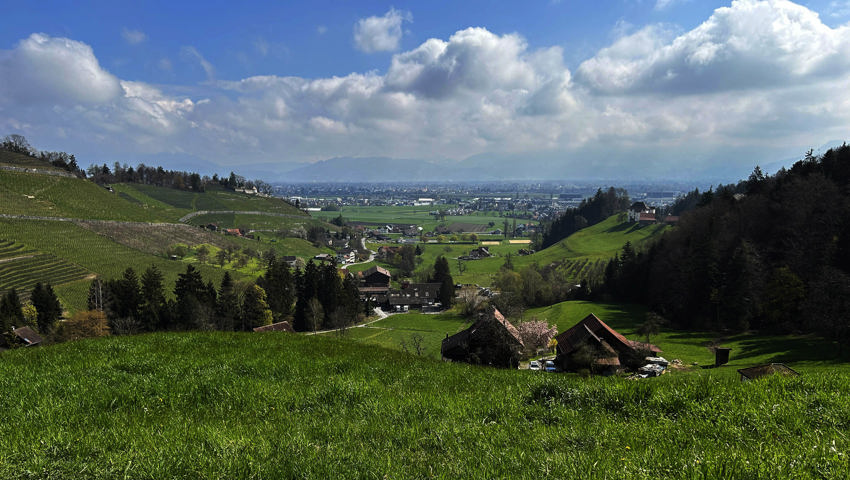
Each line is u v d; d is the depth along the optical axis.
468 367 18.95
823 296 62.84
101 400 11.35
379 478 6.89
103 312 89.44
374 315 155.62
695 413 9.38
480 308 134.62
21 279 122.25
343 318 127.88
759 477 5.97
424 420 10.01
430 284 178.75
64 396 11.77
